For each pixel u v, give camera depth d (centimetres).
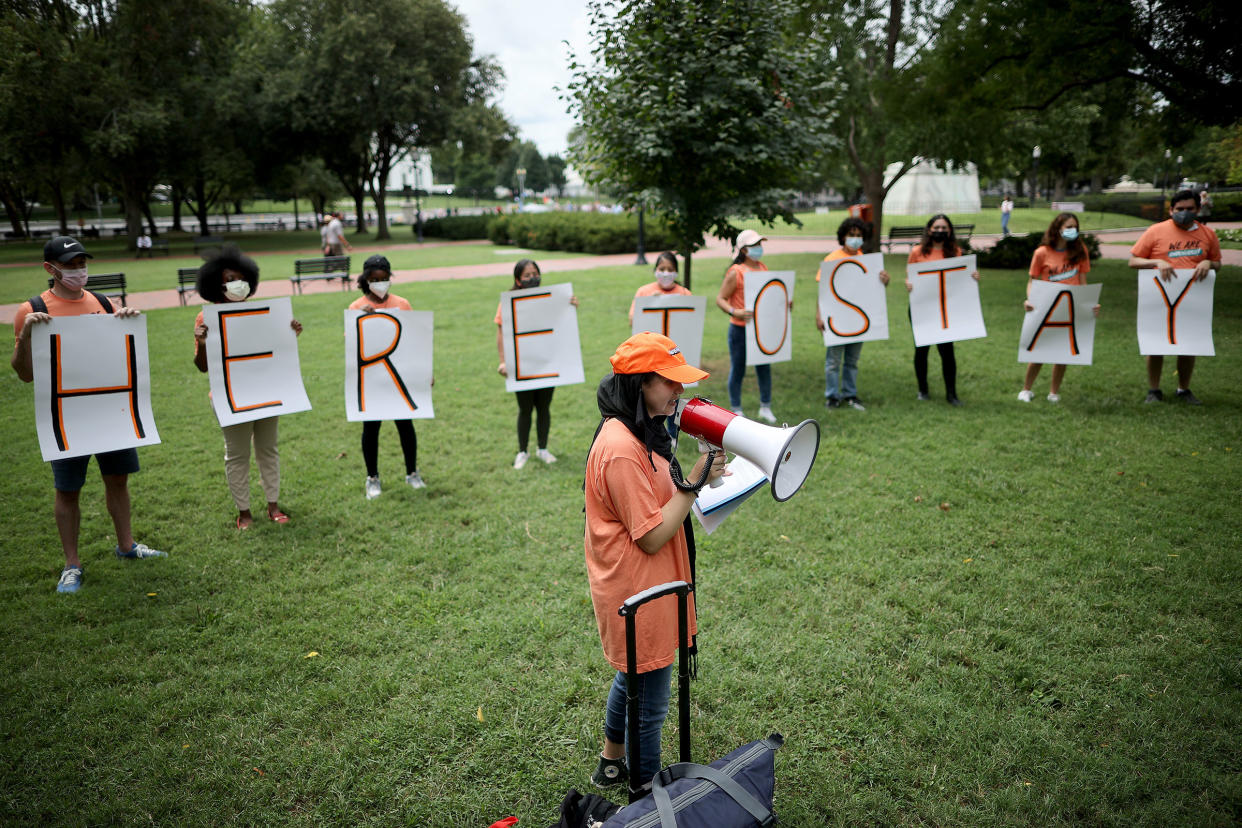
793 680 333
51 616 395
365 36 3297
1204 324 668
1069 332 697
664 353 224
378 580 432
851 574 422
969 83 1274
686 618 216
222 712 322
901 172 1962
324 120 3356
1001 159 1886
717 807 200
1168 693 314
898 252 2366
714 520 245
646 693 242
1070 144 1927
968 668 338
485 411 773
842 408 730
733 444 222
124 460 446
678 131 773
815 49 817
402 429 563
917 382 798
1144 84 1274
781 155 793
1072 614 373
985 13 1195
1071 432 633
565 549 467
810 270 1856
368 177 4038
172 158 3117
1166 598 380
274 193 4888
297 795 278
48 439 411
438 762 293
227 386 482
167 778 285
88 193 5816
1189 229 664
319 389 862
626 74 782
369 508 535
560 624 380
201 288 476
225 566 451
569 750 297
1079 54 1163
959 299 708
